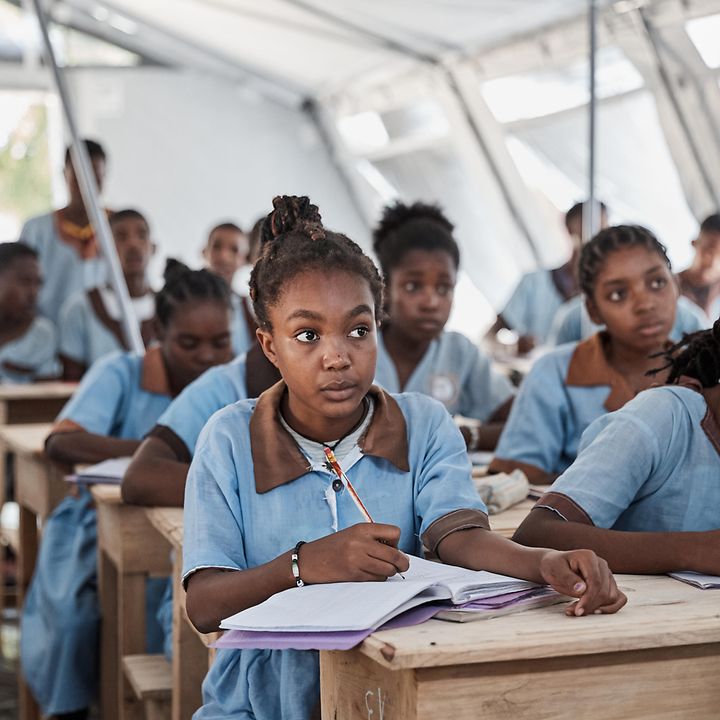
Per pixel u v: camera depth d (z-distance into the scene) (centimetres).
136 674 217
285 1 626
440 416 146
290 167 867
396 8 599
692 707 111
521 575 118
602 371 216
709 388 145
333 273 127
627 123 589
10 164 810
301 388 129
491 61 633
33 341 466
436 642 101
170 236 845
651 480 144
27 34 774
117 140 823
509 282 794
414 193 825
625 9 502
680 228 591
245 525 138
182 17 739
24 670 267
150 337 451
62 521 274
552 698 106
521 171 687
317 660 136
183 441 202
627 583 127
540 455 219
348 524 138
